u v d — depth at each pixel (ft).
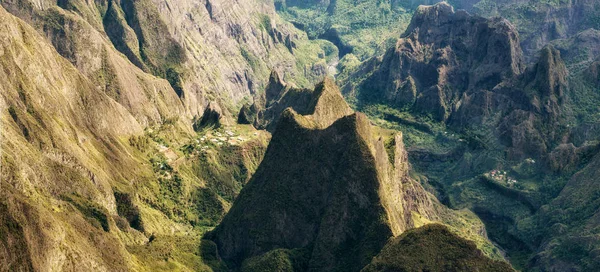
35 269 613.52
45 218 652.48
